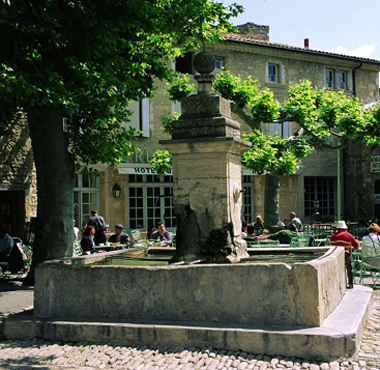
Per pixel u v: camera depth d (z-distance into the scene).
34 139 10.06
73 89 9.60
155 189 20.47
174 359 4.68
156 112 20.16
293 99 15.72
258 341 4.73
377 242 9.27
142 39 10.34
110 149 10.81
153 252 8.07
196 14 8.97
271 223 15.61
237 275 5.14
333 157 25.03
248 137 14.43
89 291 5.67
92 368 4.61
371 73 26.39
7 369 4.65
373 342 5.02
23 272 11.62
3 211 15.34
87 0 8.59
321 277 5.08
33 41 8.98
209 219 6.11
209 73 6.48
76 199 18.64
